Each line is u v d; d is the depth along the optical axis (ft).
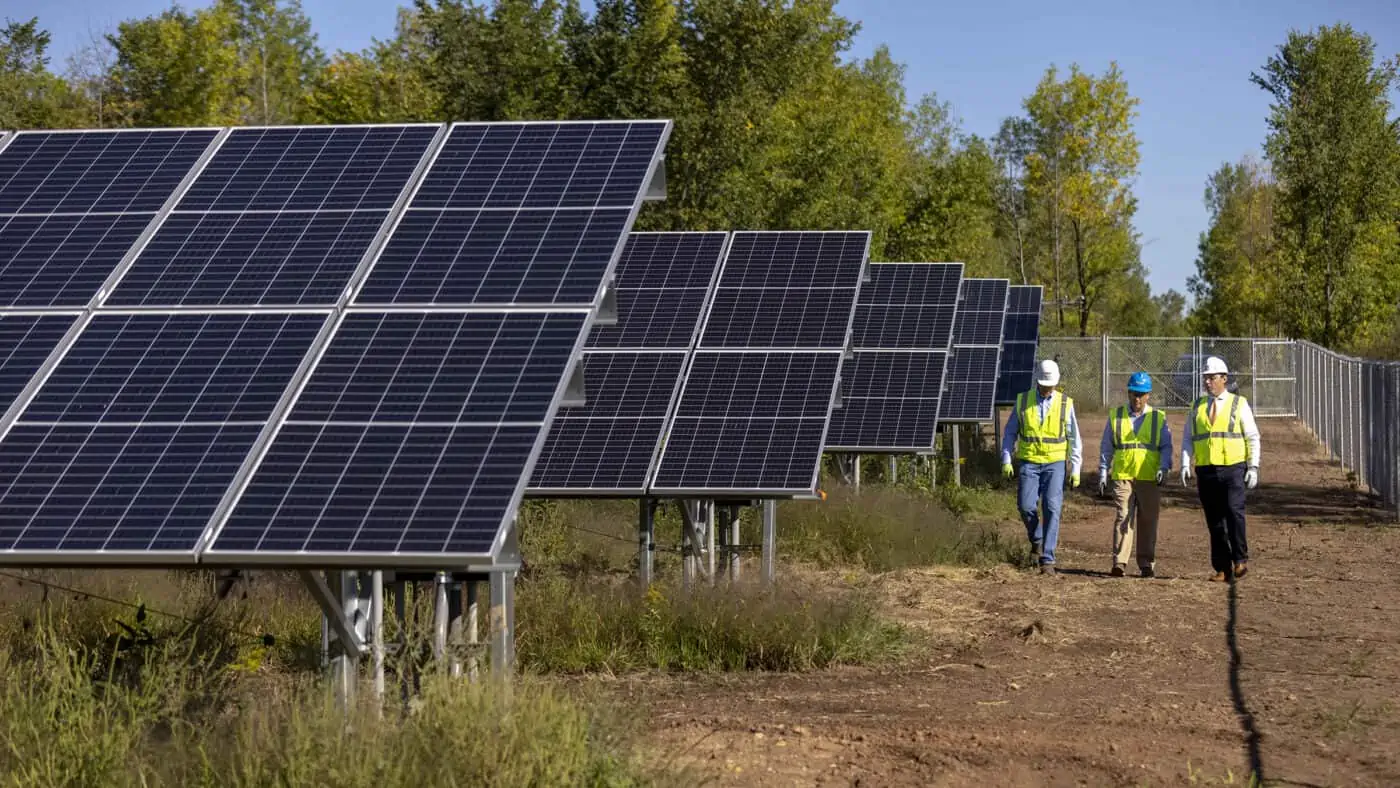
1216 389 48.29
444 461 20.79
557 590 35.42
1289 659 33.99
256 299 24.98
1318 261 167.12
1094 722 27.09
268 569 19.93
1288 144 165.99
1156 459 48.55
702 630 33.71
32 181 30.04
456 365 22.77
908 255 150.82
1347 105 165.07
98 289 25.64
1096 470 98.53
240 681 27.53
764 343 44.68
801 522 53.06
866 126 189.98
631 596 35.65
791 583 37.86
